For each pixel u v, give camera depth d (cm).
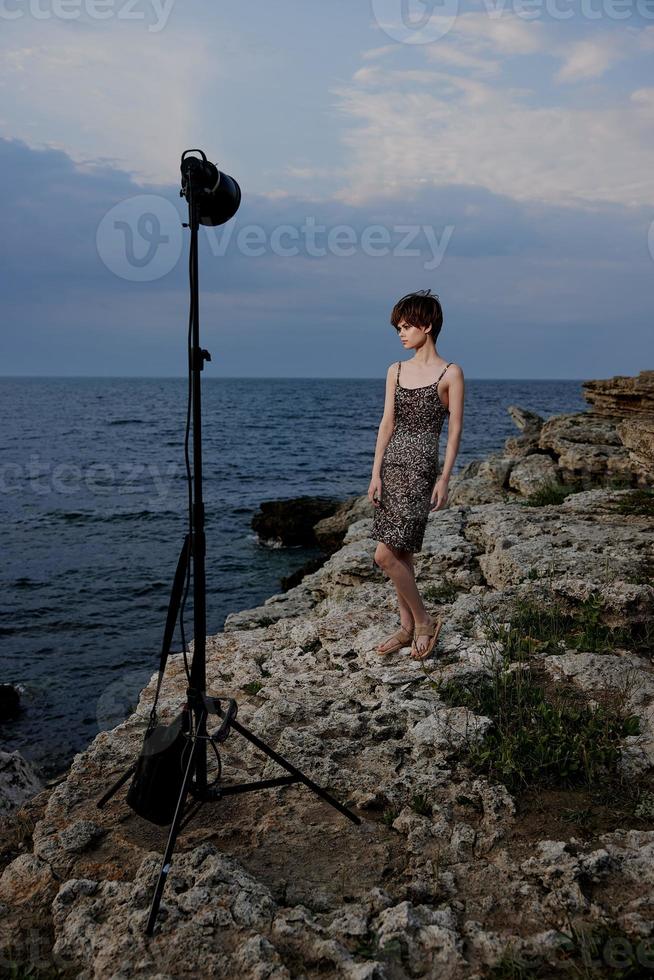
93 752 348
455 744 336
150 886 248
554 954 217
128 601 1316
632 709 360
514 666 414
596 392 1209
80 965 223
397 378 413
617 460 977
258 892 244
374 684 409
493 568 579
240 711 390
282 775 323
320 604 656
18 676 947
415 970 214
